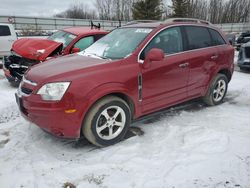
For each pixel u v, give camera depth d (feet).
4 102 18.43
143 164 10.77
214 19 214.07
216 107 17.60
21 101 11.94
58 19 122.31
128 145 12.34
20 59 22.43
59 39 24.62
